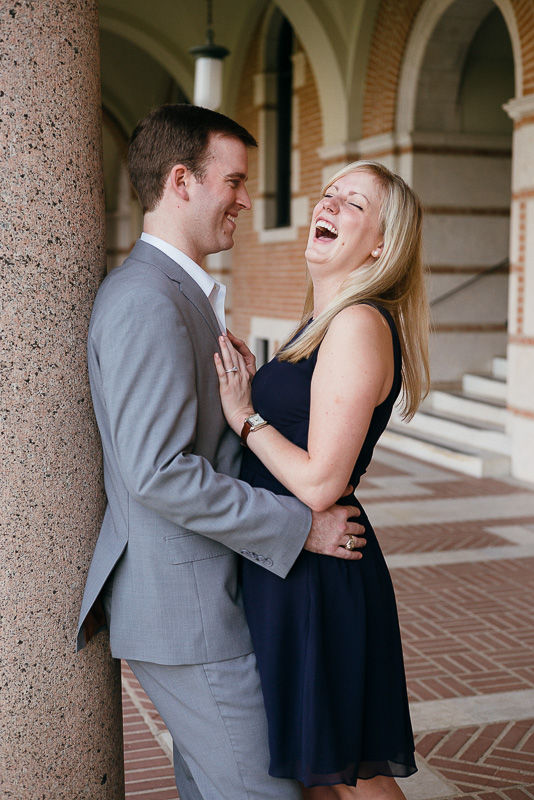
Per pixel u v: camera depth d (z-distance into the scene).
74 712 2.01
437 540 6.46
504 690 4.01
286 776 1.97
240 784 2.01
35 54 1.81
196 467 1.86
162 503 1.84
